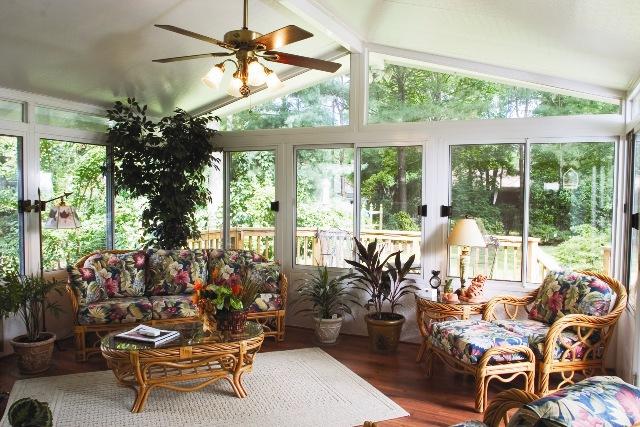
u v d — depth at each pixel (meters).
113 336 3.33
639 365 3.04
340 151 5.03
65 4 3.26
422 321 4.08
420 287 4.68
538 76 4.29
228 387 3.52
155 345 3.17
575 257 4.20
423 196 4.67
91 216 5.01
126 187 4.94
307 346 4.53
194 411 3.14
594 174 4.13
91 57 4.02
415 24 3.89
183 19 3.76
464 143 4.52
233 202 5.53
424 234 4.67
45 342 3.80
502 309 4.39
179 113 5.04
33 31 3.48
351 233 5.01
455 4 3.14
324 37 4.68
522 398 1.92
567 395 1.58
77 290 4.08
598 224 4.13
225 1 3.64
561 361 3.27
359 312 4.91
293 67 5.17
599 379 1.72
